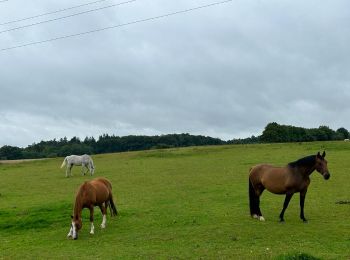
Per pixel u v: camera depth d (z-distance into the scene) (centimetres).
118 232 1777
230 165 4128
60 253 1509
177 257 1367
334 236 1553
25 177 4128
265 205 2184
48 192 3023
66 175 3944
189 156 5591
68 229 1892
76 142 14675
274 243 1485
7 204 2583
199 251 1423
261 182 1828
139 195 2692
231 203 2275
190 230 1728
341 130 12156
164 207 2248
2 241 1764
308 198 2345
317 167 1730
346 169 3409
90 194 1736
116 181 3422
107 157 6275
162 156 5803
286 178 1748
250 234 1619
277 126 10412
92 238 1698
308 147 5581
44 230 1914
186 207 2222
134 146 14250
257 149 5803
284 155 4772
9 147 12950
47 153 13488
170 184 3103
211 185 2950
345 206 2088
